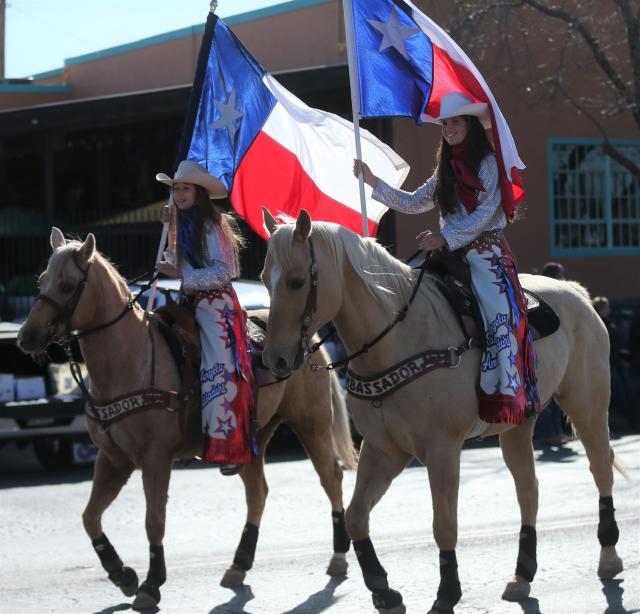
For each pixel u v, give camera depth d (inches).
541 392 249.3
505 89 733.3
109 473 258.4
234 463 255.8
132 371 251.8
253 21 852.0
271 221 218.2
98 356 251.6
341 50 783.1
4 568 296.2
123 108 693.3
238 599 255.0
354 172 247.1
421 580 265.4
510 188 226.4
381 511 364.2
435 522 215.6
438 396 215.5
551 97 701.9
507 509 358.9
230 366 257.8
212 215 262.4
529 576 246.4
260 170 298.5
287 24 828.0
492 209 226.7
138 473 459.5
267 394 277.0
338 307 213.0
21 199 859.4
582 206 770.2
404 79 268.5
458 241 225.1
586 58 748.0
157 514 249.0
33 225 780.0
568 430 547.5
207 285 258.7
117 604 253.4
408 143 695.7
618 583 255.4
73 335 252.2
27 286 721.6
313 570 283.6
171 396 251.9
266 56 845.2
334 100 711.7
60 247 253.1
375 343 215.9
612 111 705.6
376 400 217.9
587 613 230.7
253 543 273.6
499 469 442.0
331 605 247.9
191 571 285.1
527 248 749.9
